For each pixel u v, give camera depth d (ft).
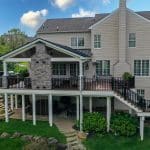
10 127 84.94
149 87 98.02
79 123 84.33
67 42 107.45
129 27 97.71
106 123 82.58
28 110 99.60
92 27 99.96
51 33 108.47
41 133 79.87
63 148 72.33
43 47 86.28
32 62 87.40
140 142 75.92
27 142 74.95
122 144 74.64
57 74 103.81
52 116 91.40
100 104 100.48
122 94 81.61
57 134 79.30
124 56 97.55
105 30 99.14
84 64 101.09
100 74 100.48
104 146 73.51
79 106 89.30
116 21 98.22
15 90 88.48
